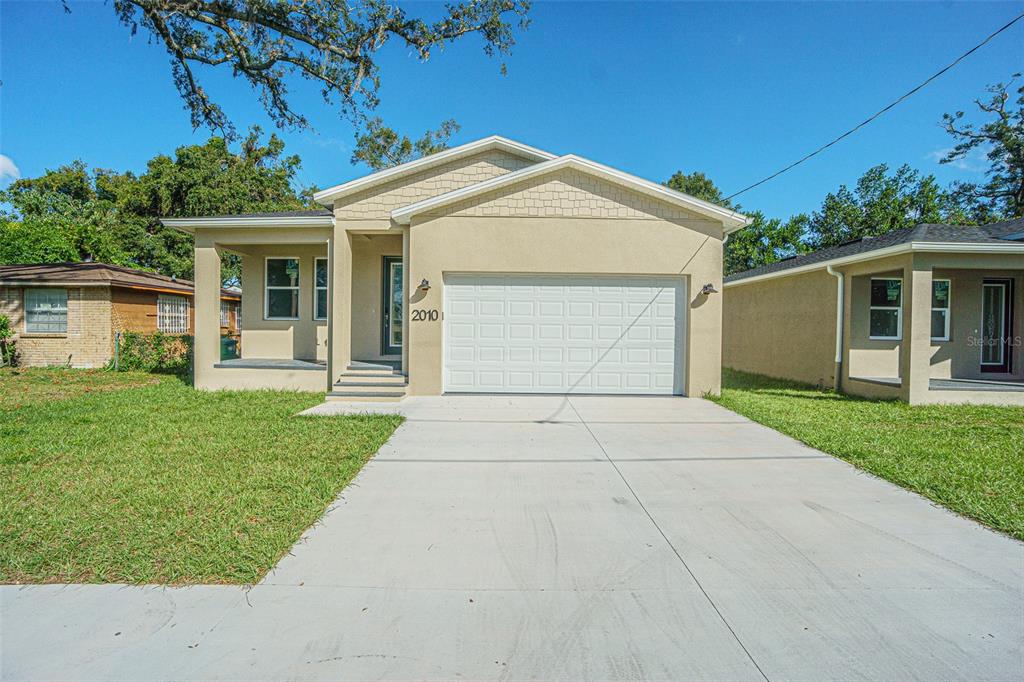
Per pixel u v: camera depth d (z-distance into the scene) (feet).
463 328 34.12
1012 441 22.79
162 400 32.50
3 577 11.07
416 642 9.04
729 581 11.07
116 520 13.71
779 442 22.71
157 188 92.68
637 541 12.98
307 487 16.19
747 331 54.80
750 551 12.45
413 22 42.01
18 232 76.89
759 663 8.53
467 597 10.44
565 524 13.99
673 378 34.37
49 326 52.60
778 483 17.33
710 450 21.34
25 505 14.70
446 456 20.33
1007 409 31.42
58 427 24.45
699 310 33.81
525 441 22.63
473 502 15.53
